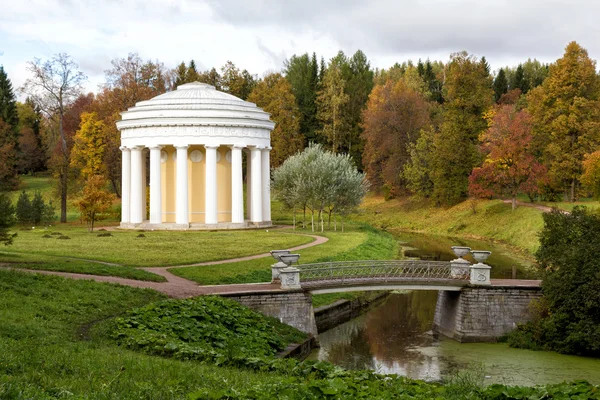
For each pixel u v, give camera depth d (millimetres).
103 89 118500
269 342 31188
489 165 89750
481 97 102938
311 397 16984
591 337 33156
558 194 91125
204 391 15938
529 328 37219
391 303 49812
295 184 80250
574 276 34344
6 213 39406
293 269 36688
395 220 107875
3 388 14109
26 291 28500
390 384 20344
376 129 114562
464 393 19656
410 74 139000
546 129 86188
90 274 37562
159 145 79062
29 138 133750
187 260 49031
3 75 127750
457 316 38562
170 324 28234
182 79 125438
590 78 82312
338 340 37688
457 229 93062
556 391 18656
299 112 126500
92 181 73562
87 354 20297
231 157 83688
